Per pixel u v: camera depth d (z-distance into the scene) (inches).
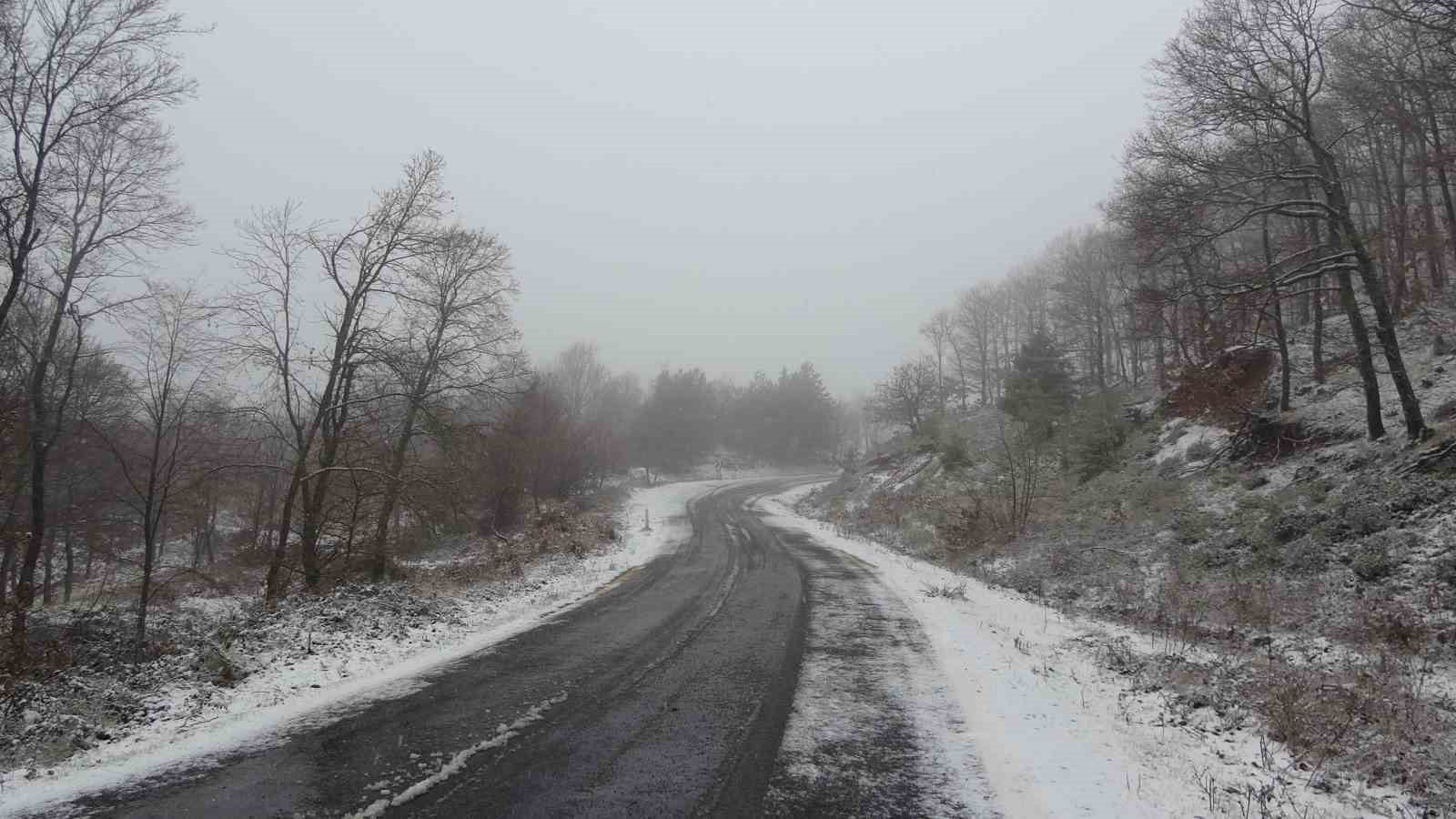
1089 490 922.7
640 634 428.1
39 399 512.1
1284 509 582.9
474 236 717.3
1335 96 717.9
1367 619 385.4
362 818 186.1
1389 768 217.6
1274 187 695.7
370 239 628.1
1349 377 762.8
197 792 205.0
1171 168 683.4
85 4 465.7
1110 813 188.7
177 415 497.7
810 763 223.8
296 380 602.2
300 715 276.7
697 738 247.1
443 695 301.7
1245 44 628.7
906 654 372.5
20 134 466.0
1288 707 258.2
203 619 562.3
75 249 526.6
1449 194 802.8
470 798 198.5
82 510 697.6
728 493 1927.9
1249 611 449.4
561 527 1059.3
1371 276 585.3
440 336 714.8
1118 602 542.0
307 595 552.1
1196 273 745.6
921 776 213.5
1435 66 584.1
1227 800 196.7
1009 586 652.1
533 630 446.6
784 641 406.9
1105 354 1930.4
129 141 523.5
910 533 1032.2
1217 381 831.1
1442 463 506.0
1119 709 280.4
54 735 252.8
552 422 1374.3
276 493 753.0
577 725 261.3
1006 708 278.8
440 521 743.7
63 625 475.8
